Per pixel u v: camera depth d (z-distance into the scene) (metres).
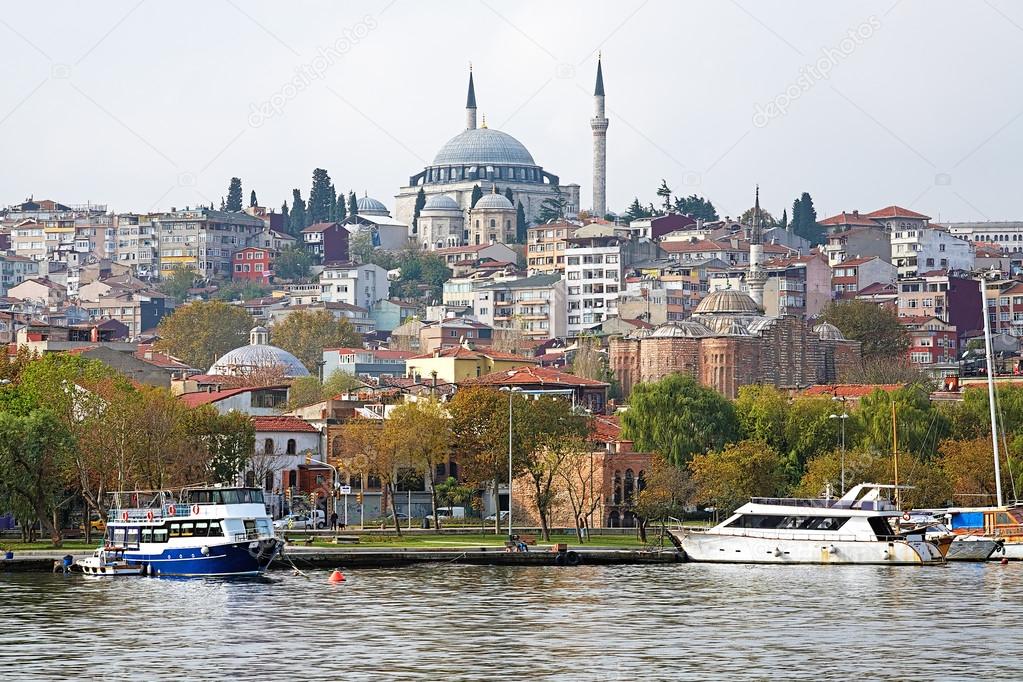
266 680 114.75
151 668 118.69
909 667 120.06
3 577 169.50
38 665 119.56
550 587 164.50
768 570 184.38
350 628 136.25
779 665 120.75
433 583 167.00
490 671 118.12
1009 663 121.62
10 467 188.50
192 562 169.62
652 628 137.50
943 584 169.62
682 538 195.50
